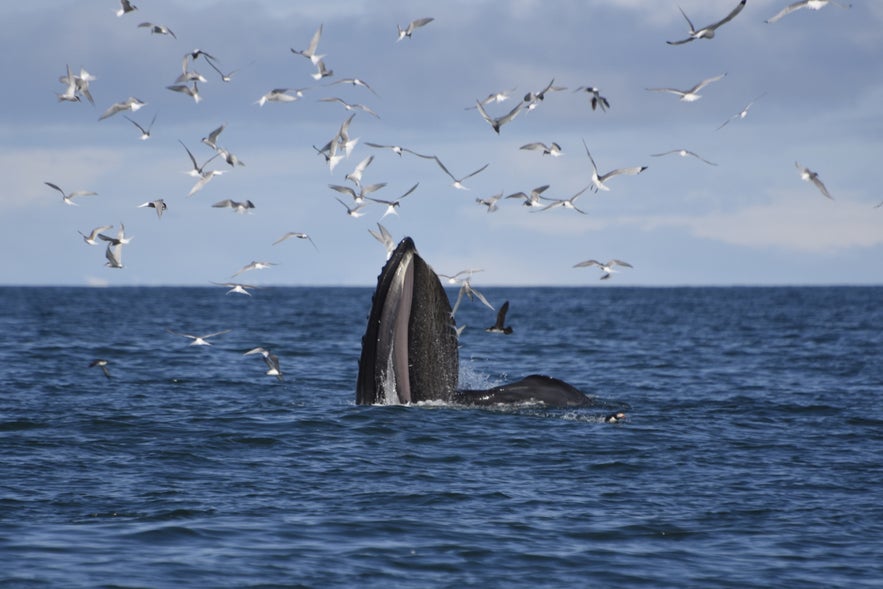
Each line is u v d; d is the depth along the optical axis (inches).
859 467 3014.3
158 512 2438.5
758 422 3804.1
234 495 2618.1
